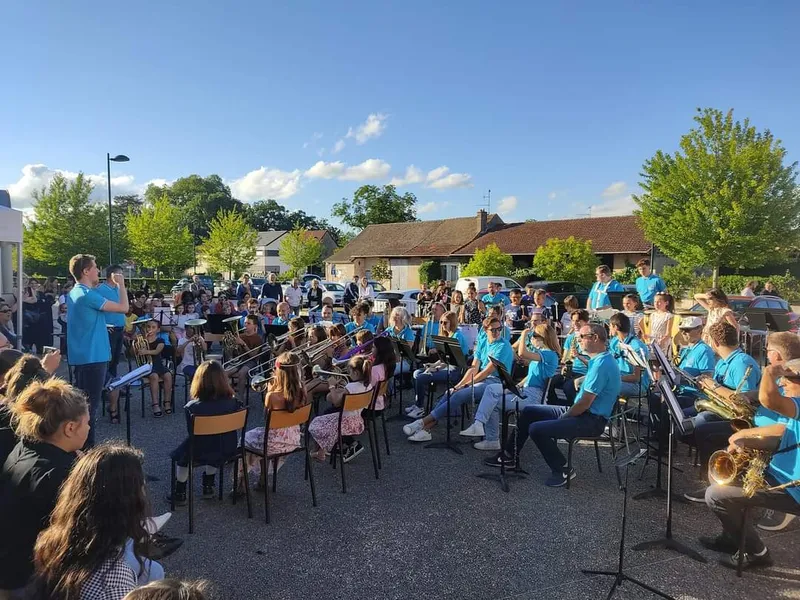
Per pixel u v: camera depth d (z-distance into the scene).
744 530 3.10
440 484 4.49
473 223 33.38
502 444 4.56
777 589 3.00
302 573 3.15
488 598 2.92
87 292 4.56
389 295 17.23
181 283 30.59
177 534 3.60
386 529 3.69
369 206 50.59
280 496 4.23
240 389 7.58
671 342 6.21
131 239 32.78
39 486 2.14
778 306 12.52
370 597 2.92
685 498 4.15
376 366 5.13
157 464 4.92
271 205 86.06
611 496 4.25
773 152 19.33
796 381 2.89
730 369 4.22
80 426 2.31
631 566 3.22
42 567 1.86
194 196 74.19
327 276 39.94
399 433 5.95
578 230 28.52
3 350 3.67
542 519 3.85
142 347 6.55
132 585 1.86
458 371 6.41
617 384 4.33
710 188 19.95
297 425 4.08
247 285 15.47
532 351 5.48
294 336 6.87
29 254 28.94
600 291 8.46
